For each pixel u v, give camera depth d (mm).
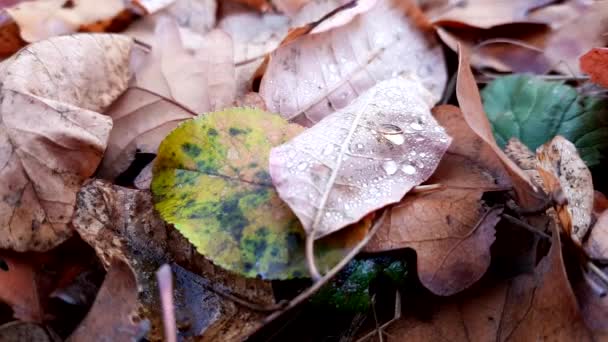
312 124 313
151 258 274
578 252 272
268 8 368
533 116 325
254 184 272
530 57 348
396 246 270
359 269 271
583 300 266
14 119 281
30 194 279
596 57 305
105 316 264
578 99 324
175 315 267
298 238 262
